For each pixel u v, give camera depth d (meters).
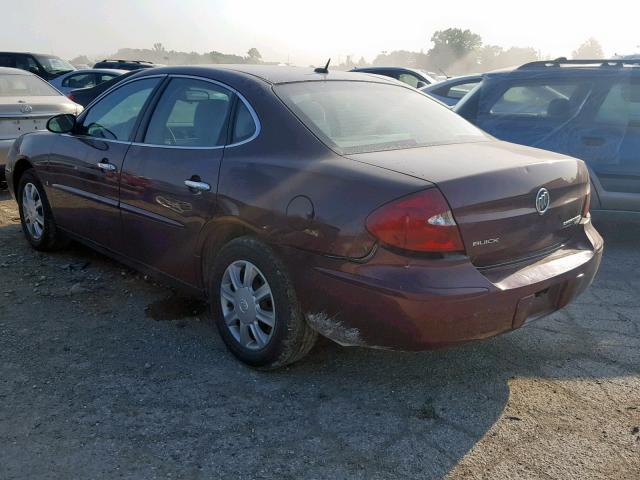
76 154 4.63
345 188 2.92
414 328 2.80
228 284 3.53
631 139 5.67
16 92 8.23
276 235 3.13
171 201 3.76
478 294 2.80
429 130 3.74
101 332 3.89
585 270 3.37
